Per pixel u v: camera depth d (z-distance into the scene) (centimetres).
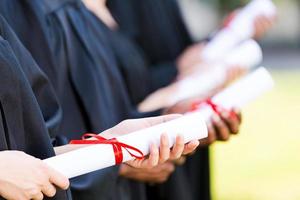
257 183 952
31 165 257
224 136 372
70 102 361
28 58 306
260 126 1327
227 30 523
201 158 495
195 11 2492
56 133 318
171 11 539
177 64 514
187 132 286
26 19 341
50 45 344
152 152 280
